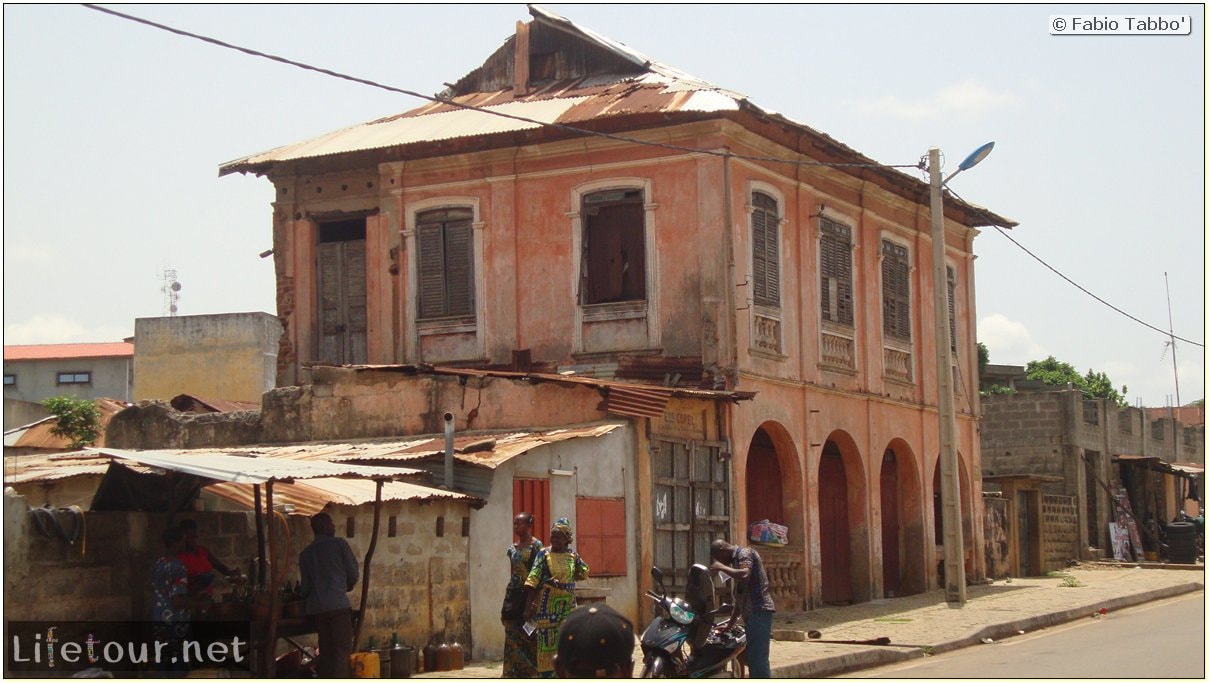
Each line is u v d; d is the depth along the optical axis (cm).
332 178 2675
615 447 1988
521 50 2789
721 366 2289
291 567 1546
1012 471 3972
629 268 2411
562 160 2456
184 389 3678
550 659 1301
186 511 1491
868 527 2727
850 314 2736
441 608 1677
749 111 2320
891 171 2766
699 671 1292
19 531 1306
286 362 2669
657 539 2062
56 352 4712
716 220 2323
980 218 3266
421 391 2194
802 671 1573
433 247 2550
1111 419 4194
